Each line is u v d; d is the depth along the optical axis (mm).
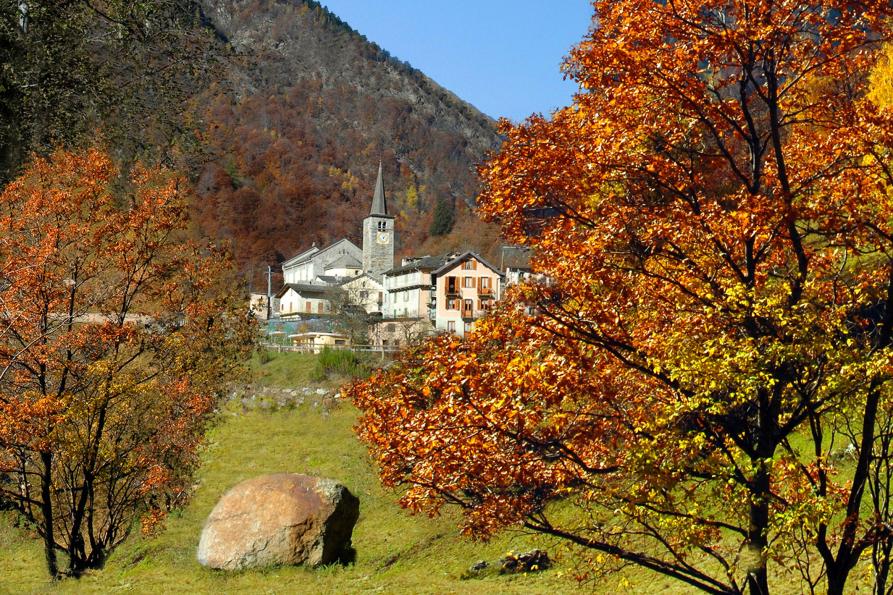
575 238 12500
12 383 23500
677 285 11523
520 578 22062
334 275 145625
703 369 10414
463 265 91625
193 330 26672
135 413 25797
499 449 11641
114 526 27672
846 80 12336
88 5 14867
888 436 11570
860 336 12258
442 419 11398
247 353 30938
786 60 11891
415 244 190625
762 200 10945
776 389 11445
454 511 29797
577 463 12133
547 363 11062
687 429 12000
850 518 11062
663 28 11609
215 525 26031
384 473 12086
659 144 12578
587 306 11570
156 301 26594
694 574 11828
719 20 11609
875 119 11102
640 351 11562
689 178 12383
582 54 12414
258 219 178875
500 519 11664
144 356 26922
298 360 58781
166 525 31234
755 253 12250
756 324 11250
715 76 12445
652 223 11523
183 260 26625
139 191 24578
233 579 24219
